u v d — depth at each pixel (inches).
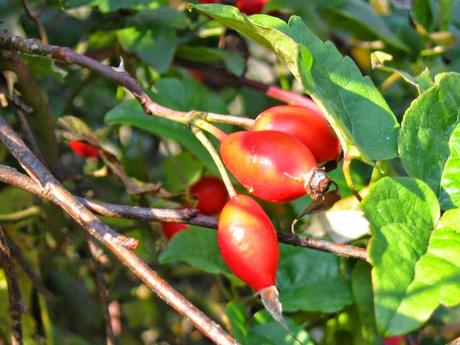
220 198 13.9
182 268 17.9
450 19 16.0
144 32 14.9
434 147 11.8
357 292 13.0
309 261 13.6
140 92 11.4
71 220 17.0
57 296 18.2
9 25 16.1
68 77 16.9
